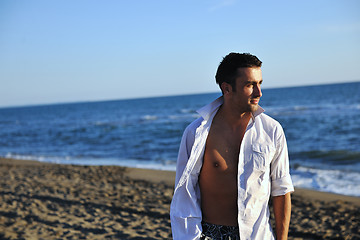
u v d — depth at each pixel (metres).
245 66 1.75
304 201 6.84
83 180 9.05
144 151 16.20
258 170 1.77
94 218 5.65
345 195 7.23
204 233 1.89
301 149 14.19
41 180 9.05
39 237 4.74
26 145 21.56
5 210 6.01
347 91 81.31
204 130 1.90
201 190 1.92
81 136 25.44
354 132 18.83
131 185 8.35
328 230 5.16
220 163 1.85
